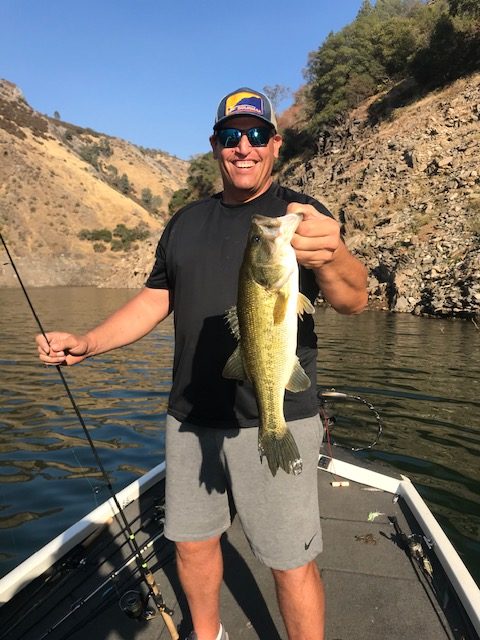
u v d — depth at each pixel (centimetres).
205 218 263
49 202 7875
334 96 4512
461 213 2689
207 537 261
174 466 262
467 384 1051
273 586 337
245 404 243
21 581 321
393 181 3269
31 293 4709
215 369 248
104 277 6500
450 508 549
